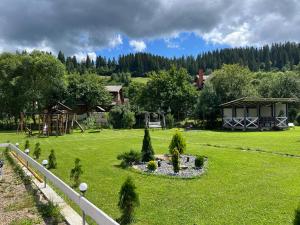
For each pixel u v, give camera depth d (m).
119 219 7.23
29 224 7.31
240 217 7.23
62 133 35.16
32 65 48.41
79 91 51.12
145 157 14.48
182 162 14.30
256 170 12.19
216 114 41.44
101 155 17.59
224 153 16.78
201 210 7.78
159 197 8.95
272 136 26.67
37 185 10.54
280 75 53.06
